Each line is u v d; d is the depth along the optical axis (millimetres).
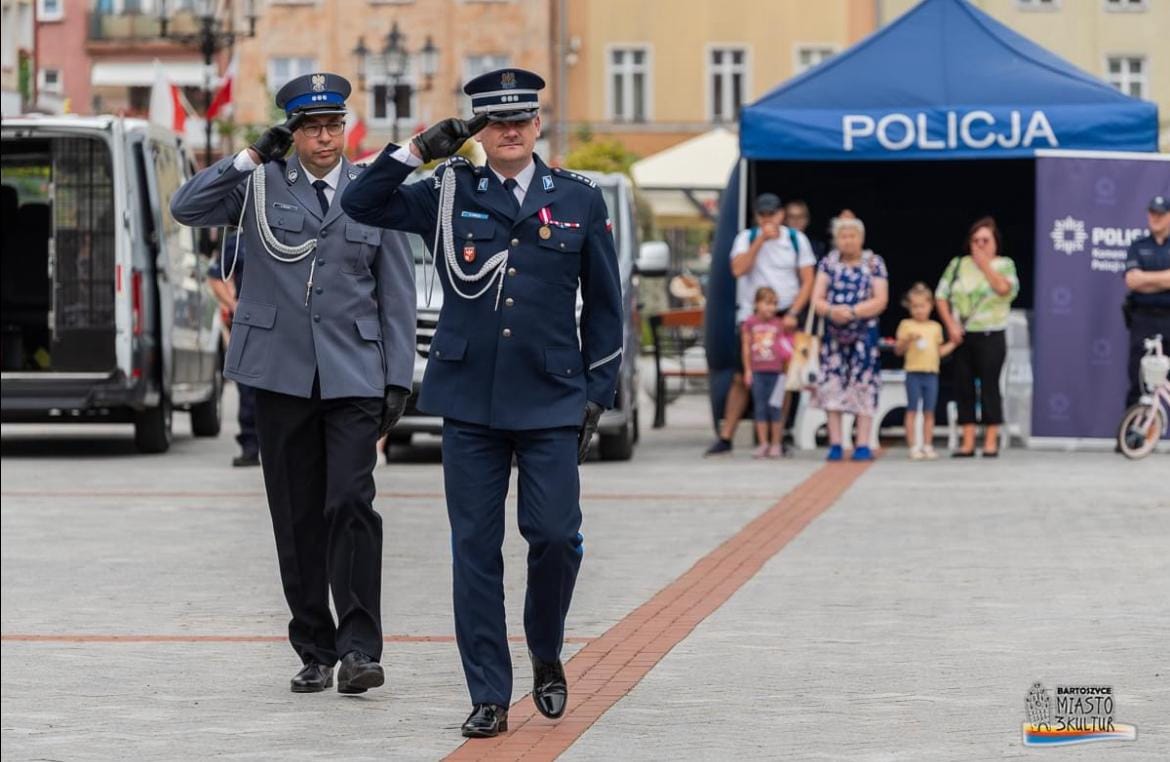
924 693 11484
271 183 11820
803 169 31156
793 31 91000
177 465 26984
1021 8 71000
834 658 12578
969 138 27984
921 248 31297
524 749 10227
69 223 27703
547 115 90375
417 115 90250
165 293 28938
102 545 18484
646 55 91000
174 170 30078
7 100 60375
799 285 27422
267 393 11773
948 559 16984
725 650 12891
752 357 27094
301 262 11719
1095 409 27875
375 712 11234
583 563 16969
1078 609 14367
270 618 14508
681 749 10164
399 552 17812
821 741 10297
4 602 15211
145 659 12930
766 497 22094
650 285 46438
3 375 27531
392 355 11797
